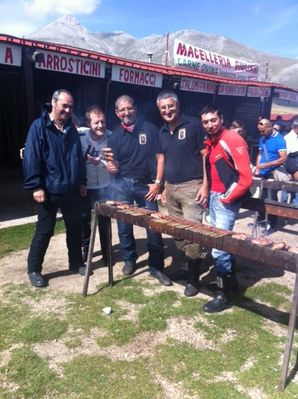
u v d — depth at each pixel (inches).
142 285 164.4
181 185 156.4
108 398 100.6
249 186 130.6
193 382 106.2
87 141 171.8
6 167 448.8
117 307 145.6
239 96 497.4
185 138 150.7
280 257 101.5
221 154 133.7
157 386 104.7
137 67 308.7
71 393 102.1
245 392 102.7
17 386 104.6
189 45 526.3
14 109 444.5
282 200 269.6
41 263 163.8
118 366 112.3
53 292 156.9
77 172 157.0
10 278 169.2
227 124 516.7
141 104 406.3
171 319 137.9
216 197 141.1
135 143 160.1
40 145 147.6
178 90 397.4
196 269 155.0
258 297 156.2
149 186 164.7
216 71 580.4
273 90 524.7
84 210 180.5
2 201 299.1
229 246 111.5
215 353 118.6
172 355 117.3
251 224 265.3
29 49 238.2
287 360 102.7
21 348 120.3
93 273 175.3
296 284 100.2
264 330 131.7
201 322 136.3
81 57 264.8
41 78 383.9
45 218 157.4
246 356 117.4
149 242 167.9
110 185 177.2
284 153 247.6
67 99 145.2
